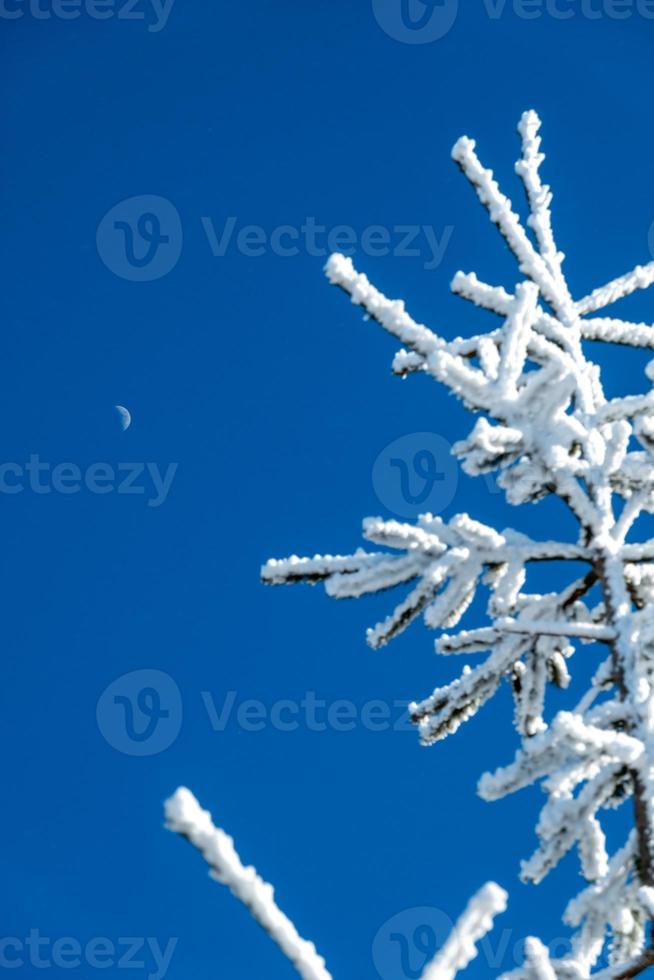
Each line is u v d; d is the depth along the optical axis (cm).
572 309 615
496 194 628
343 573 546
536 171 652
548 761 454
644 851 441
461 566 534
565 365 506
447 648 566
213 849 288
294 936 297
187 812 286
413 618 553
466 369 515
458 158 633
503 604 546
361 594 546
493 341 577
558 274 628
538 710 571
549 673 577
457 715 570
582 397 581
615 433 523
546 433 525
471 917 309
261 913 294
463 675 563
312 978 294
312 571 546
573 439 526
